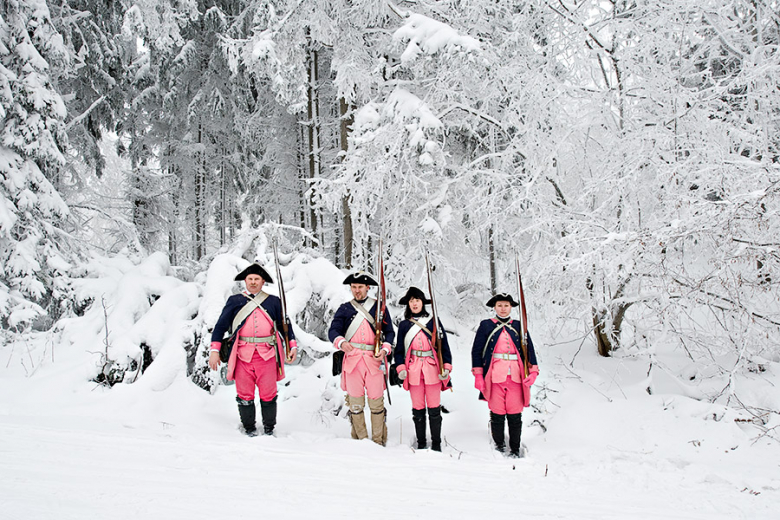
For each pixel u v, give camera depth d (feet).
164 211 44.91
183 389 16.37
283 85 24.30
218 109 41.55
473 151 27.61
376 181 22.24
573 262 15.69
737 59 20.67
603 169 20.52
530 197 20.30
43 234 23.21
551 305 19.10
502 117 23.73
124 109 41.52
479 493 9.09
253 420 13.74
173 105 43.83
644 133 18.35
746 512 8.68
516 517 7.70
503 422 13.83
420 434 13.79
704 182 16.60
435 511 7.72
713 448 13.05
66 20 28.45
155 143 47.47
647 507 8.82
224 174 51.03
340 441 13.12
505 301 14.10
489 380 13.80
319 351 18.58
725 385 15.96
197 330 17.71
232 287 18.84
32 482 7.69
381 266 14.51
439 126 21.30
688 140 18.04
